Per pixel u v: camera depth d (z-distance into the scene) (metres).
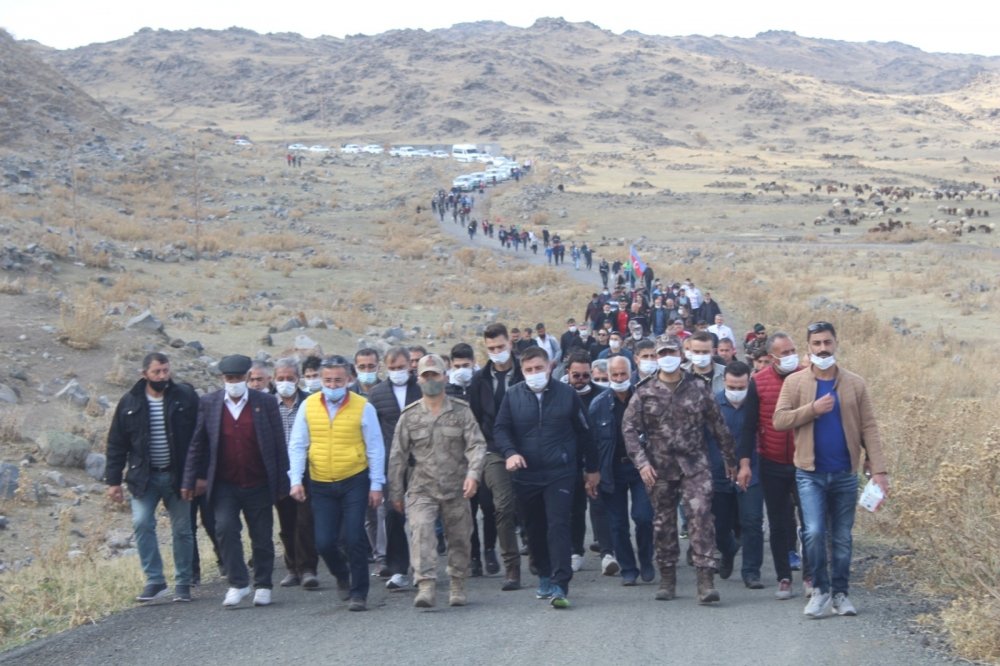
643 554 10.01
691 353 10.36
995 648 6.80
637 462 8.73
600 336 20.95
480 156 132.25
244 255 58.34
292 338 32.06
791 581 9.23
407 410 8.86
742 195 99.00
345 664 7.04
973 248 62.81
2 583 10.07
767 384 8.93
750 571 9.61
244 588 9.12
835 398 8.02
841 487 8.09
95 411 19.38
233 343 30.50
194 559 10.16
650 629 7.75
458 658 7.05
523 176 116.06
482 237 74.38
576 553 10.74
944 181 126.00
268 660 7.22
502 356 9.66
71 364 22.22
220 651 7.52
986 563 8.09
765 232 77.50
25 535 13.10
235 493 9.10
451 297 48.62
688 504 8.73
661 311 31.62
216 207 77.31
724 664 6.75
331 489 8.90
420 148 154.50
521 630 7.79
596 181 116.06
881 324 35.28
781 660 6.81
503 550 9.56
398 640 7.62
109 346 23.72
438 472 8.80
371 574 10.71
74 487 15.46
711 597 8.62
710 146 196.75
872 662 6.72
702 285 49.59
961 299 40.88
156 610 8.98
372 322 38.50
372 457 8.88
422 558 8.70
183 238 60.31
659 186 111.38
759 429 9.00
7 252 41.06
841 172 135.88
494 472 9.50
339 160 113.44
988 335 34.12
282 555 11.83
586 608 8.62
